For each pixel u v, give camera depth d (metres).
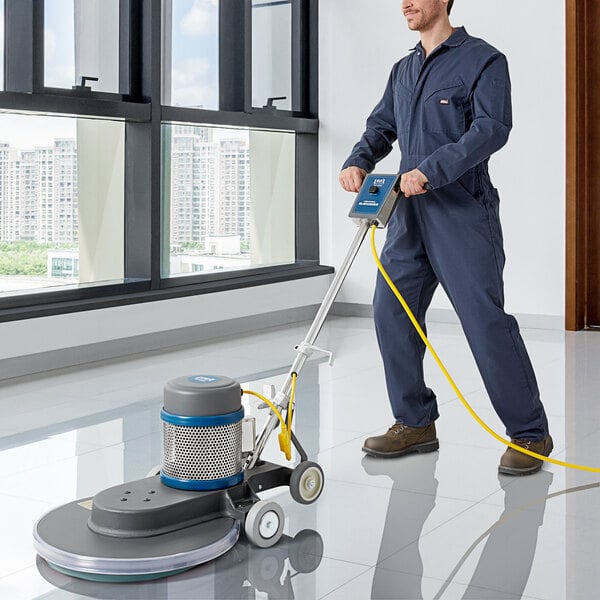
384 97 3.01
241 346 4.89
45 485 2.63
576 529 2.31
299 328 5.52
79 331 4.26
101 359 4.49
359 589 1.96
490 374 2.78
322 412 3.49
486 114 2.64
